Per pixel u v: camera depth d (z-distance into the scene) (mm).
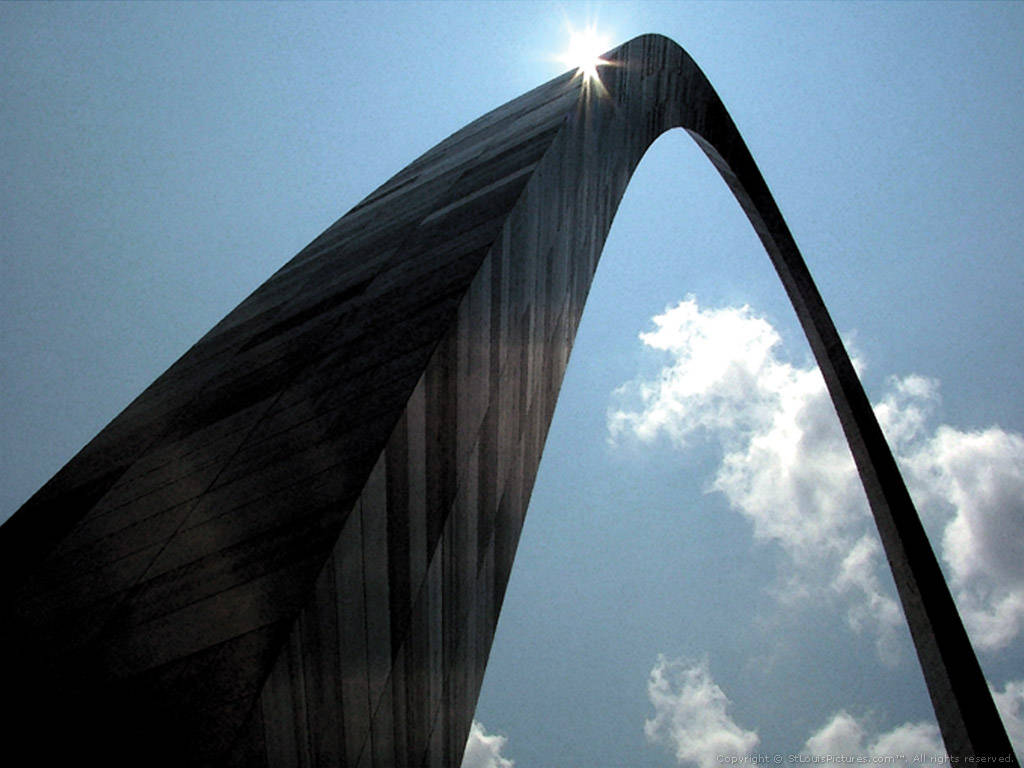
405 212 24234
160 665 10086
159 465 16047
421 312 15383
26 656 11344
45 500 17500
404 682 14602
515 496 23281
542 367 24547
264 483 12797
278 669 9516
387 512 12625
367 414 13055
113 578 12516
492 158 24047
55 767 9469
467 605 19094
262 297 25281
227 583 10898
